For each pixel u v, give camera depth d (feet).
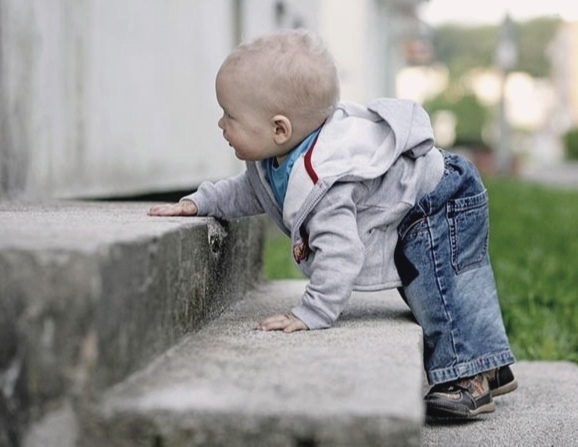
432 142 10.77
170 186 25.13
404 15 90.17
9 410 7.32
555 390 13.05
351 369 8.14
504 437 10.86
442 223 10.85
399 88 112.37
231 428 7.04
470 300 11.00
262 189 11.23
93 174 19.57
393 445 6.91
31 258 7.29
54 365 7.28
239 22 32.96
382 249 10.73
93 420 7.21
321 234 10.14
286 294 13.46
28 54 16.40
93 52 19.51
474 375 11.06
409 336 9.65
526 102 211.41
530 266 23.81
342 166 10.23
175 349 8.99
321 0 56.85
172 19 25.35
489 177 88.07
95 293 7.27
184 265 9.45
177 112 25.86
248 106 10.52
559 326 17.49
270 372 8.05
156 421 7.12
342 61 65.46
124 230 8.59
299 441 6.98
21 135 16.05
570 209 46.68
